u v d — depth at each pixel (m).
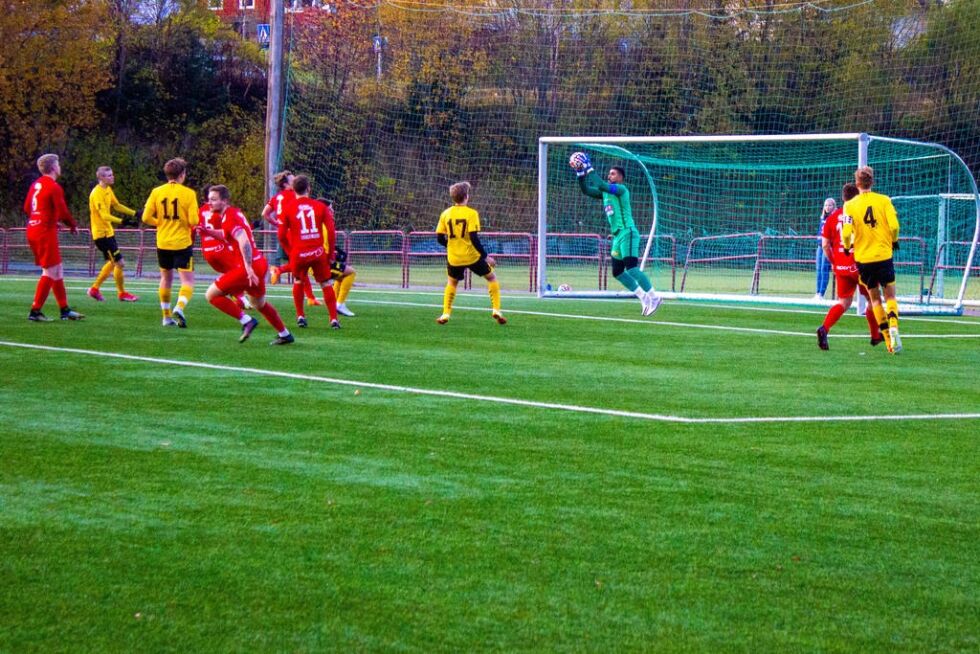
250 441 12.48
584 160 28.61
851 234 21.20
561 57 65.31
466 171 64.06
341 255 27.72
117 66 82.88
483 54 64.44
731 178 61.97
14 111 74.38
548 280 51.06
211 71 87.19
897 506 9.98
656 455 11.90
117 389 15.97
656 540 8.95
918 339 24.20
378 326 25.64
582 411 14.49
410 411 14.40
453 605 7.55
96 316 27.12
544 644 6.94
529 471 11.15
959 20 58.66
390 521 9.41
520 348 21.55
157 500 10.00
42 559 8.39
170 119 84.81
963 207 50.62
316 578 8.03
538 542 8.88
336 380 16.97
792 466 11.47
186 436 12.72
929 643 7.00
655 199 41.53
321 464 11.38
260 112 87.25
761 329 25.89
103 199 31.58
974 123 58.38
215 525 9.26
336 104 62.00
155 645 6.89
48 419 13.69
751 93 63.66
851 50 62.47
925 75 60.25
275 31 49.97
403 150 63.09
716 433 13.12
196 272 52.62
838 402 15.41
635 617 7.37
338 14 63.03
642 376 17.83
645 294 28.98
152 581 7.95
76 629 7.11
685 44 64.56
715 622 7.29
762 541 8.95
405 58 63.25
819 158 57.81
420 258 55.00
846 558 8.55
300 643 6.93
